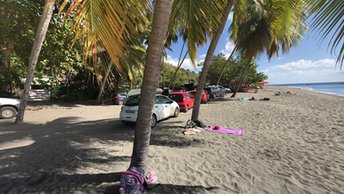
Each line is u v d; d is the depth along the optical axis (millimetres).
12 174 4531
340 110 14414
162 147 6750
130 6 2988
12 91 21016
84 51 3186
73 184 4141
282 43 21406
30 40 15344
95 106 19516
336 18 2121
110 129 9688
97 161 5457
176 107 12852
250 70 38375
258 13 19297
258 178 4691
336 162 5539
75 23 2895
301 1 2807
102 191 3922
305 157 5879
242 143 7164
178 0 6316
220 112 13812
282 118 11453
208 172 4969
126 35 3166
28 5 13922
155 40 3824
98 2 2859
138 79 27969
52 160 5414
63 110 16344
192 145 6984
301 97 25500
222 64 39531
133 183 3713
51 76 21781
